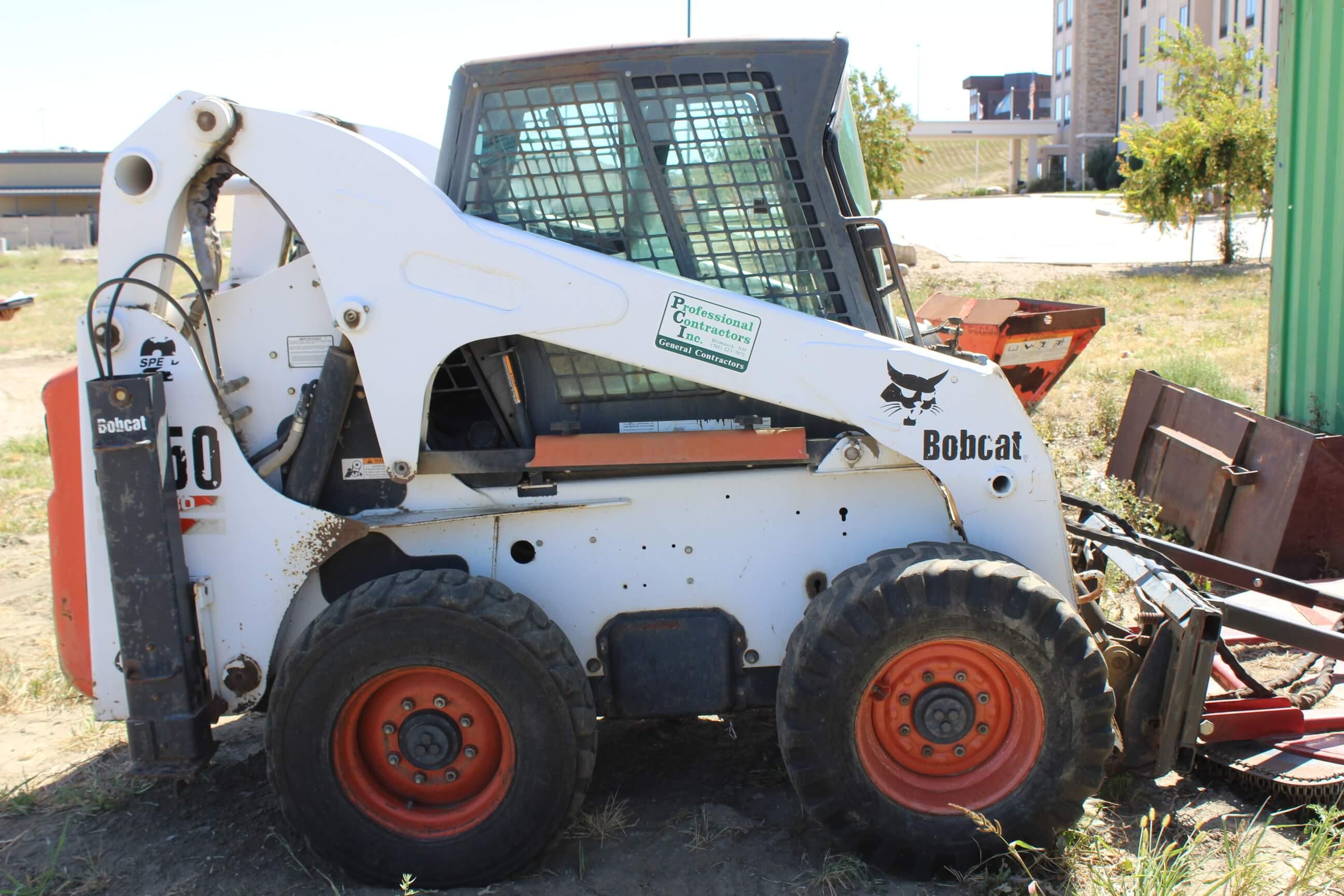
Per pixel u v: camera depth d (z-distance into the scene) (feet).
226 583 12.30
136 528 11.68
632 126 12.21
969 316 33.96
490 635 11.27
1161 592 12.52
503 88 12.19
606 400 12.67
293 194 11.78
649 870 12.07
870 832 11.66
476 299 11.80
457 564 12.73
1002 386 12.12
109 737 15.97
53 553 12.99
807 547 12.80
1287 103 25.79
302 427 12.37
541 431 12.69
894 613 11.23
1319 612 16.96
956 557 11.60
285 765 11.55
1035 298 65.67
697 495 12.69
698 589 12.81
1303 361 25.64
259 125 11.71
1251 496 20.72
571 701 11.52
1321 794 12.61
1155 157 79.41
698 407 12.69
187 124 11.62
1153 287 67.77
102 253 12.02
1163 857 11.03
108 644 12.46
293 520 12.21
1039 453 12.30
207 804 13.89
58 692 17.40
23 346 62.90
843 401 12.04
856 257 12.48
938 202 161.07
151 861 12.65
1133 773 12.73
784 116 12.21
